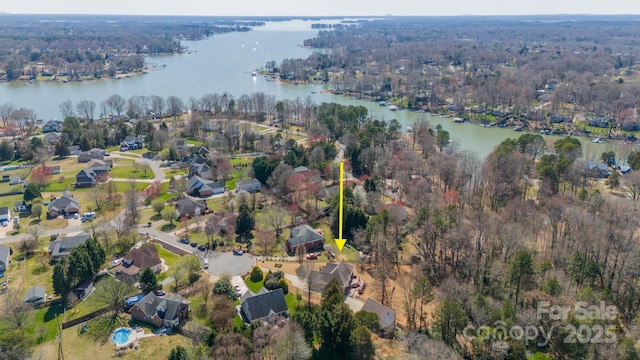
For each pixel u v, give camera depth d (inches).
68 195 6397.6
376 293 4350.4
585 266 4146.2
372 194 6087.6
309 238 5196.9
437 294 4005.9
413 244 5310.0
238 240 5329.7
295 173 6658.5
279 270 4648.1
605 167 7386.8
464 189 6535.4
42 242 5196.9
